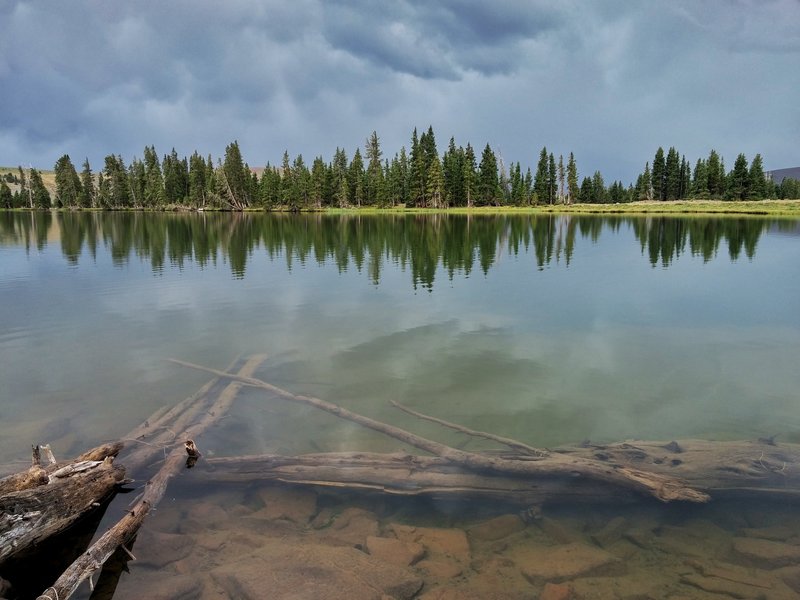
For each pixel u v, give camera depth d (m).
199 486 6.77
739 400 8.88
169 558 5.32
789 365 10.62
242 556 5.32
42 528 5.25
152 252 33.19
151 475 6.95
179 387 9.77
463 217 86.62
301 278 22.03
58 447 7.49
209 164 141.50
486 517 6.11
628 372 10.27
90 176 147.88
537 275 22.34
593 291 18.55
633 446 7.08
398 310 15.73
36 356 11.53
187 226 63.94
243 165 137.75
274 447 7.60
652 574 5.04
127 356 11.57
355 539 5.67
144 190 150.88
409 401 9.01
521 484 6.50
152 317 15.19
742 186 118.56
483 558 5.32
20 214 112.69
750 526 5.73
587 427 7.94
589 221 68.94
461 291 18.70
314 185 124.00
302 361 11.10
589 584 4.89
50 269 25.28
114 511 6.26
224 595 4.79
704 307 15.91
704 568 5.09
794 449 6.88
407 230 52.81
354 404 8.94
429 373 10.30
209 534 5.75
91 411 8.73
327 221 75.19
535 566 5.14
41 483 5.43
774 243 35.78
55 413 8.62
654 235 43.88
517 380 9.90
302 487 6.74
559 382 9.78
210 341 12.67
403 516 6.16
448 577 5.01
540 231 50.12
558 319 14.50
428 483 6.57
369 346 12.12
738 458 6.64
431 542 5.60
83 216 100.56
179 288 19.83
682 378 9.91
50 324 14.38
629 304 16.39
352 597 4.68
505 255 30.06
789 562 5.12
